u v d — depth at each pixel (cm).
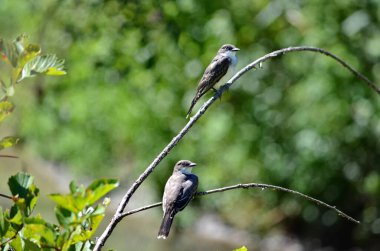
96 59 1448
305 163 1631
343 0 1563
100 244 478
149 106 1767
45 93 1898
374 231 1611
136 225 1852
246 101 1703
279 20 1642
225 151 1758
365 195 1667
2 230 463
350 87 1549
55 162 2297
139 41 1373
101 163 2134
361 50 1554
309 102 1588
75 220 409
